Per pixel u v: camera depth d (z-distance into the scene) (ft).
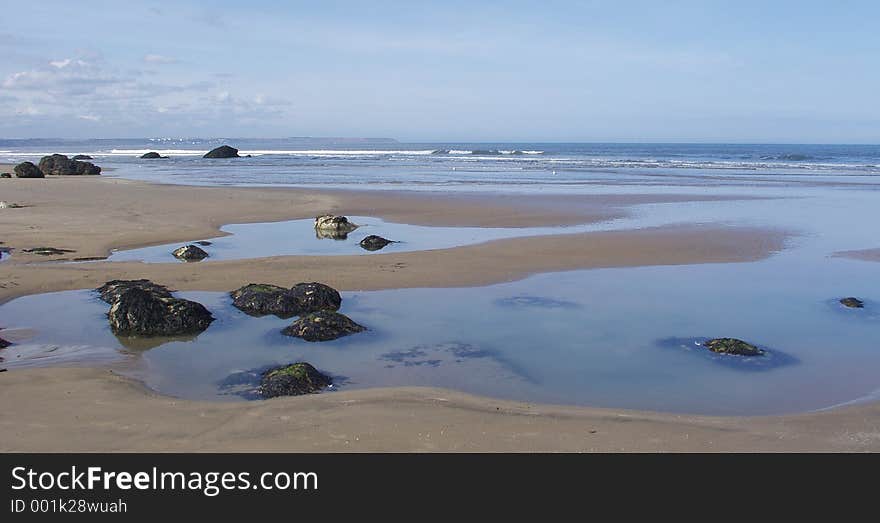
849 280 50.39
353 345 34.35
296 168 188.44
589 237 67.26
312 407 25.32
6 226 68.18
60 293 43.45
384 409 25.20
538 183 133.49
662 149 460.55
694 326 38.58
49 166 159.22
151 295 36.86
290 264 52.49
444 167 191.42
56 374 28.68
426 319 39.14
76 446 21.95
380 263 53.62
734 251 61.21
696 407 27.22
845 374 31.12
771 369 31.73
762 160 243.60
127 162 235.61
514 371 31.07
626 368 31.65
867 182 138.10
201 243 63.26
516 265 54.08
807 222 79.77
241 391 27.94
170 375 29.71
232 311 40.09
